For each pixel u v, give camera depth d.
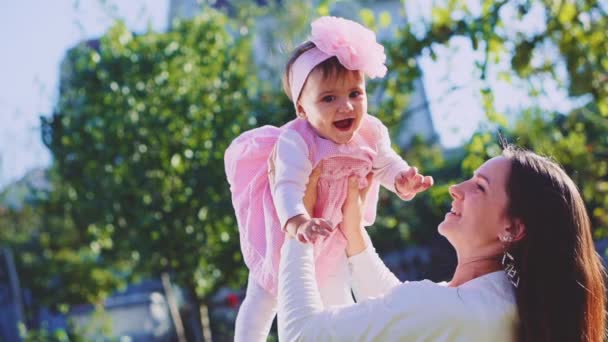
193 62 13.73
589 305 2.93
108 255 15.10
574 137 8.82
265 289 3.19
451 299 2.83
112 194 13.45
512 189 2.95
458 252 3.09
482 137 7.97
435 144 17.22
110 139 13.40
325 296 3.17
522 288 2.88
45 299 20.06
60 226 19.31
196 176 13.14
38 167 17.09
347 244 3.22
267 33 15.25
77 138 13.69
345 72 3.01
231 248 13.62
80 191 13.84
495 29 7.87
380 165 3.22
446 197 8.30
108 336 18.78
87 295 20.06
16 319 19.38
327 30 3.03
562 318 2.86
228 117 13.27
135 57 13.56
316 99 3.03
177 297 21.92
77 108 13.88
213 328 19.09
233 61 13.82
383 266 3.26
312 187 3.08
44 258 20.03
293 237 3.01
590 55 7.88
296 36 15.02
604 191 8.87
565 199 2.94
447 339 2.80
